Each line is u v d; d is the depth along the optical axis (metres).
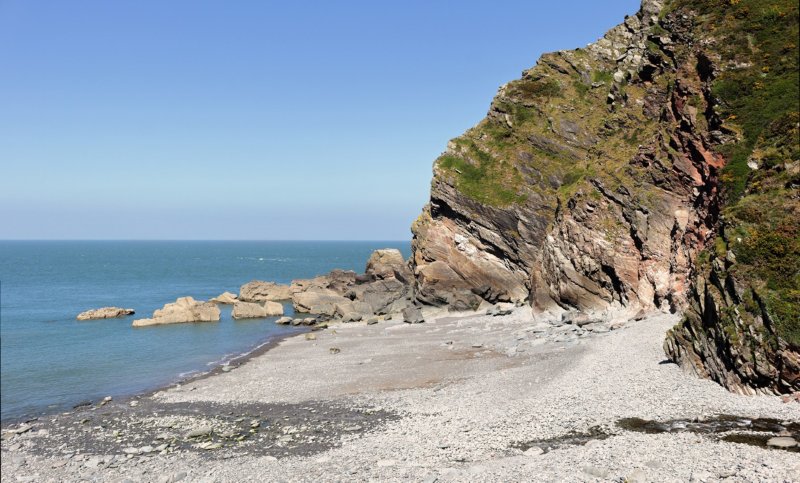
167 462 24.86
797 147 33.34
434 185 72.50
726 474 16.78
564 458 19.73
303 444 26.05
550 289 56.25
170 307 75.19
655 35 57.38
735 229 30.23
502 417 26.52
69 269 190.12
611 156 54.75
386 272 88.12
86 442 28.91
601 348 37.56
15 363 48.59
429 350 47.16
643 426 22.86
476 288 68.38
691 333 30.03
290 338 59.75
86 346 56.31
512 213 65.62
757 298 26.33
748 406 23.86
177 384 40.84
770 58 40.97
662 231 46.28
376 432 26.84
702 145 42.31
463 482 18.59
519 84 77.50
